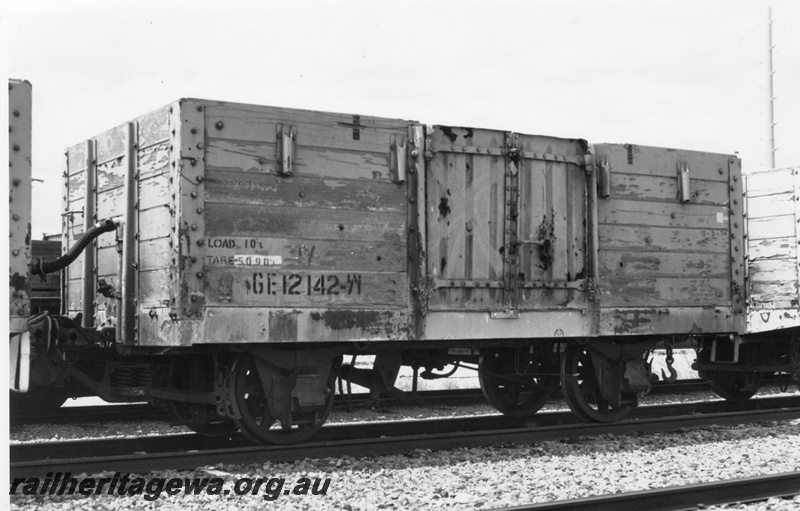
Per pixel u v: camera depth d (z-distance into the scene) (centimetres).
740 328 1110
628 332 1005
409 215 872
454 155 900
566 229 971
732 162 1118
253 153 790
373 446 796
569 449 851
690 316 1060
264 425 826
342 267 830
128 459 697
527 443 874
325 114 827
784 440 909
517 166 936
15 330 609
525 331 933
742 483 637
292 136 805
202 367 848
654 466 764
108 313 901
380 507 604
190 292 753
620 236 1012
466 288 898
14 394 1070
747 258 1355
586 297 981
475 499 622
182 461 717
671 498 609
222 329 765
